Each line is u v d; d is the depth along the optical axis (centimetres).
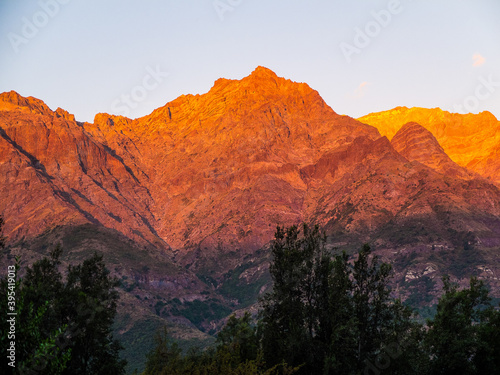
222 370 4491
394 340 4834
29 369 2859
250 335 5328
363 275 5153
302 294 5119
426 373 4859
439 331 5062
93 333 4916
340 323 4747
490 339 5025
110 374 5000
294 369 4350
